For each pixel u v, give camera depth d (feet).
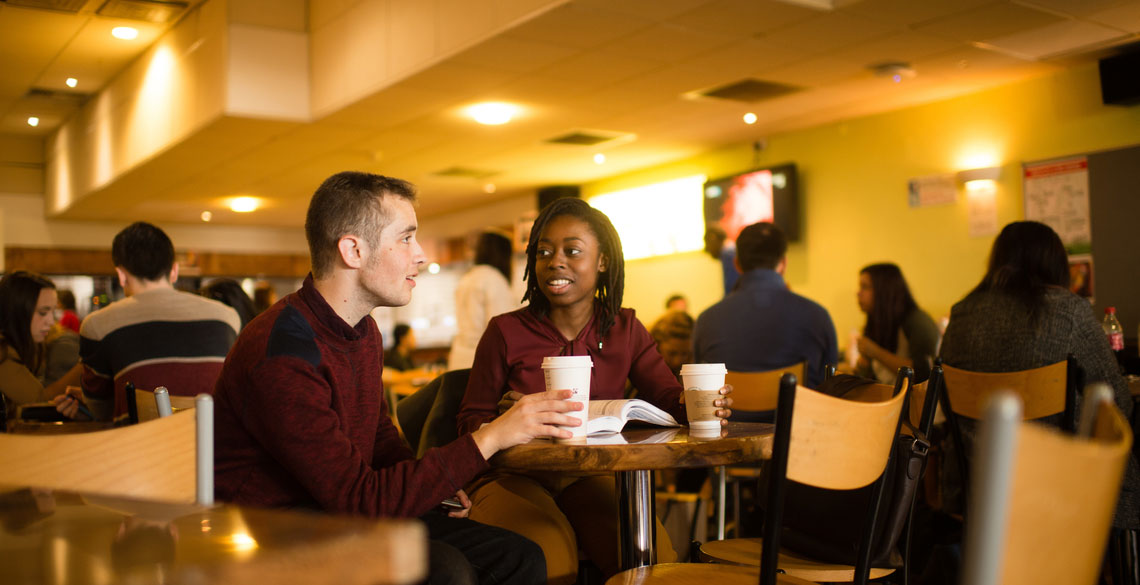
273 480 5.34
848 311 23.81
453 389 8.25
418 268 5.87
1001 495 2.43
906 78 19.51
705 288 27.89
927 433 5.69
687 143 26.04
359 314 5.81
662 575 5.55
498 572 5.49
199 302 10.03
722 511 11.21
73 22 22.95
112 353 9.50
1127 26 16.29
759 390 10.25
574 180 31.65
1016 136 20.22
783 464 4.30
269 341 5.26
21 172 36.27
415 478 5.13
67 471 4.20
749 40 16.52
